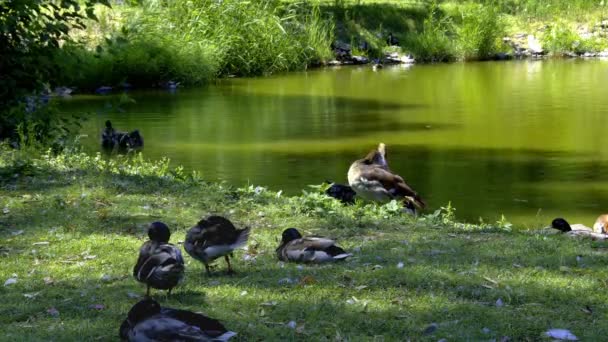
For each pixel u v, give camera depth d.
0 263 9.20
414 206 13.70
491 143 20.73
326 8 41.84
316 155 19.33
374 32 40.84
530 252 9.53
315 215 11.55
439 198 15.68
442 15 42.94
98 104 26.64
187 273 8.79
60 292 8.18
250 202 12.16
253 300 7.88
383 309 7.61
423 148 20.19
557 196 15.72
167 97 28.47
